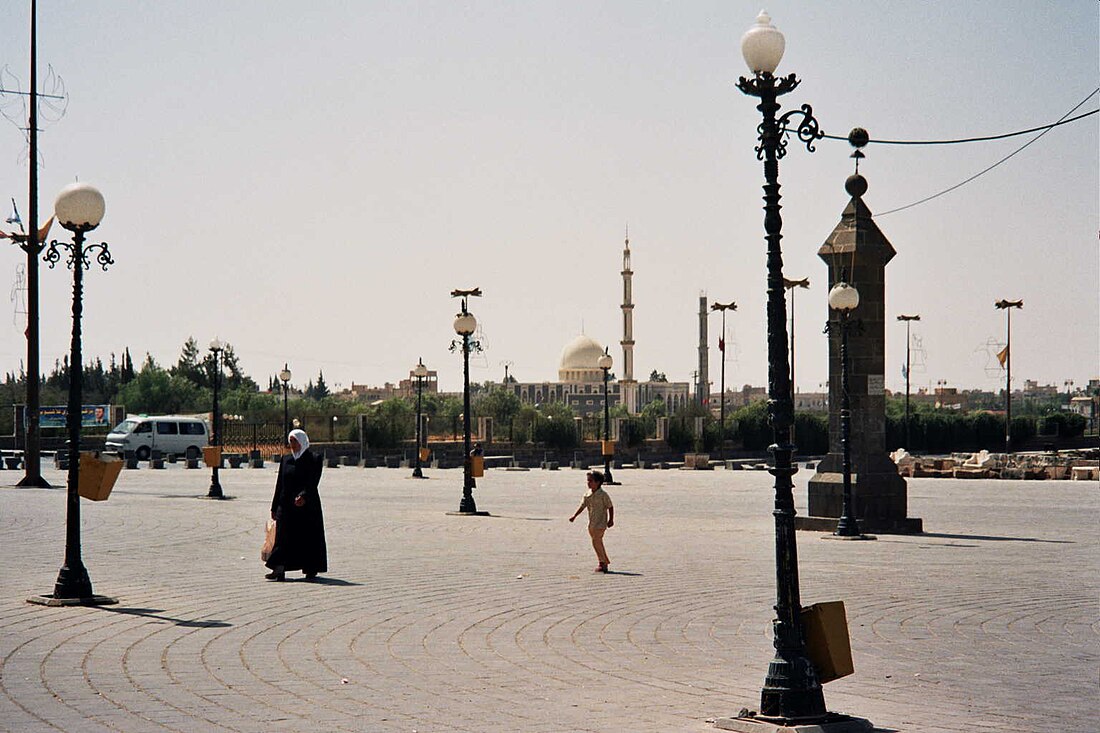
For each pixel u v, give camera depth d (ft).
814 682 26.91
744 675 32.14
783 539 27.43
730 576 53.72
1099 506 105.91
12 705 27.40
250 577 51.24
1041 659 35.04
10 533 69.05
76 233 45.88
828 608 27.63
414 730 25.64
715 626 40.11
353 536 72.84
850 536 74.90
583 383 636.07
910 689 30.86
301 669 32.04
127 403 352.49
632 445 271.49
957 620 42.04
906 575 55.01
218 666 32.27
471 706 28.04
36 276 115.03
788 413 27.78
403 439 240.32
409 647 35.53
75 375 44.57
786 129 28.81
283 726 25.80
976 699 29.71
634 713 27.58
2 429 222.28
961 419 290.97
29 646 34.78
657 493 126.62
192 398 357.61
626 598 46.34
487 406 350.64
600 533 54.85
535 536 73.67
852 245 82.33
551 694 29.48
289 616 40.93
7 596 44.55
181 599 44.57
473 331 93.76
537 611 42.83
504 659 33.94
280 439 234.38
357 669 32.17
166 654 33.83
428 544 67.87
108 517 82.17
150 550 61.52
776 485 27.63
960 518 92.12
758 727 25.94
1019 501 112.98
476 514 91.56
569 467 225.76
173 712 26.94
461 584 50.01
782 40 28.25
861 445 81.61
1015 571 56.90
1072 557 63.72
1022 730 26.53
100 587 47.34
